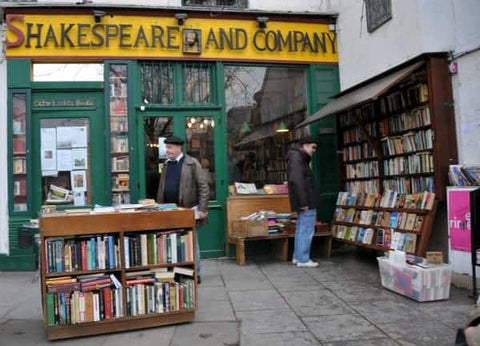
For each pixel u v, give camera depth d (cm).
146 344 367
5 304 486
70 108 680
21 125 661
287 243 667
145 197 684
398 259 482
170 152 550
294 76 755
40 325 420
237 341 367
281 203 714
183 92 708
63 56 664
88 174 680
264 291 507
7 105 656
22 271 644
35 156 671
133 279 405
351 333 375
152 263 411
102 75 686
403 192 594
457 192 487
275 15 733
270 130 744
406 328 382
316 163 748
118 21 682
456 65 515
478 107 487
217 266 640
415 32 552
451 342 350
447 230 523
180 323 413
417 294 447
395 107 609
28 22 660
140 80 693
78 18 672
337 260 666
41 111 674
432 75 522
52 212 416
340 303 455
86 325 389
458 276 490
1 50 665
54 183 674
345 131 745
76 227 389
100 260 397
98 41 673
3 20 663
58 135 679
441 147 517
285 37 739
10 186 651
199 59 705
